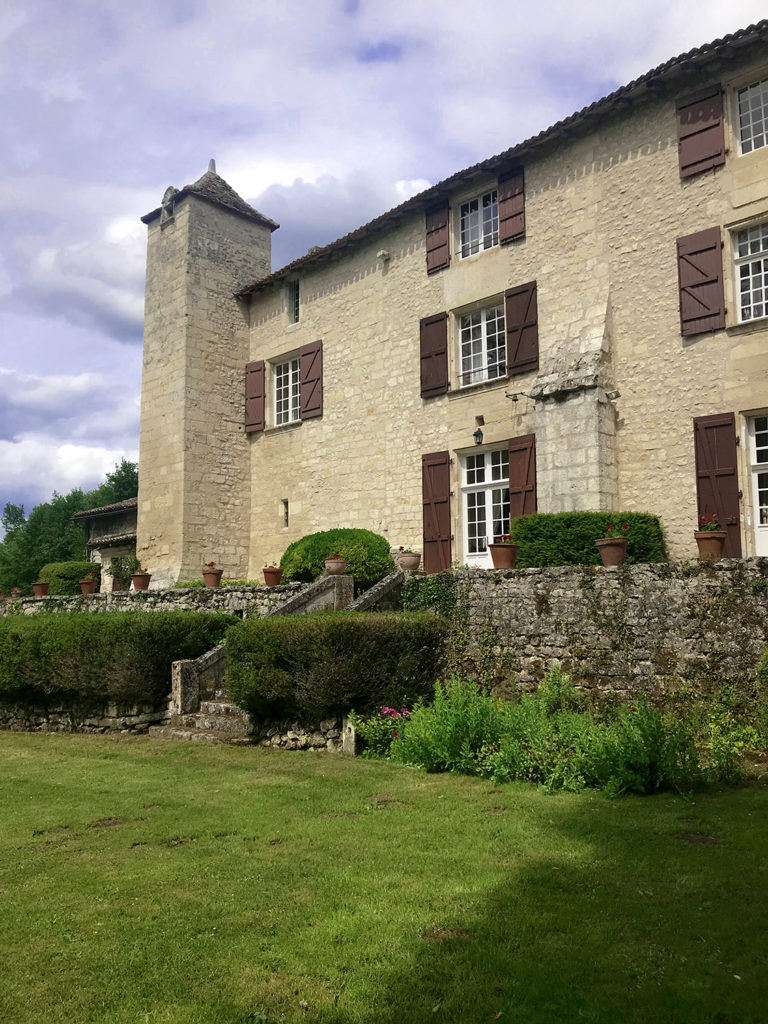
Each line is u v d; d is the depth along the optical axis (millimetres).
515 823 4965
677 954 3166
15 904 3934
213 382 18078
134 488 40219
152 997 3008
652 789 5598
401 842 4707
